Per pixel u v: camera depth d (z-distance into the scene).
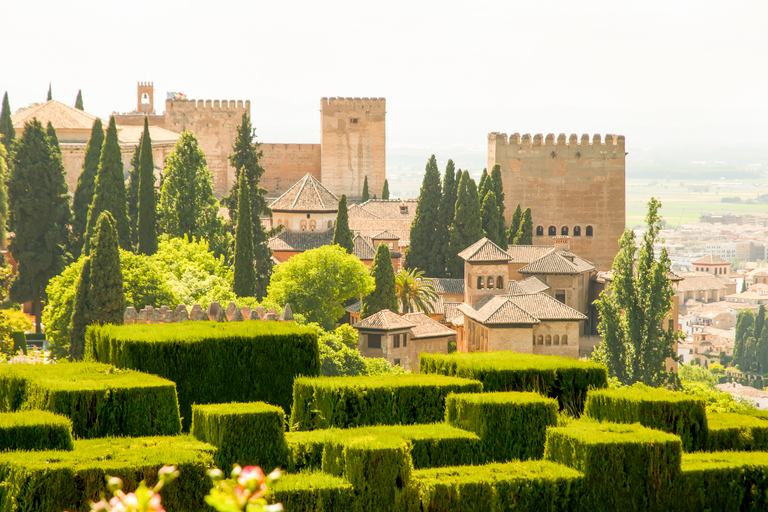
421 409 122.69
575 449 103.38
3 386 119.19
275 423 104.94
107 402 110.38
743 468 106.00
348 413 120.94
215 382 132.50
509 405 111.25
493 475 100.44
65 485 90.00
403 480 98.19
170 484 93.75
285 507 94.94
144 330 137.62
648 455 103.06
